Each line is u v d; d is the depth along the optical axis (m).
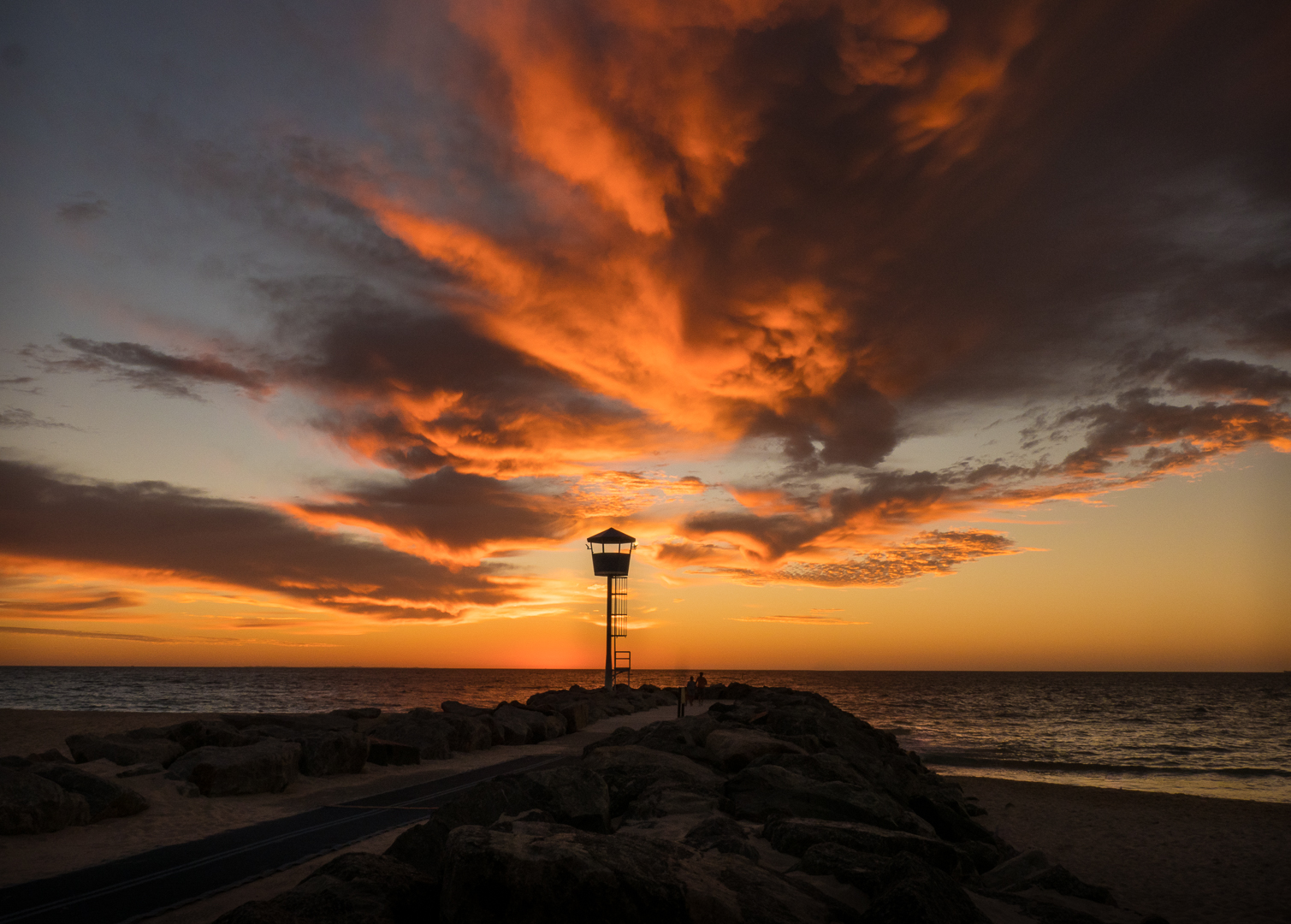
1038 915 8.66
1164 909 14.66
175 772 14.38
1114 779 35.75
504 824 7.50
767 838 9.63
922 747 50.09
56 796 11.36
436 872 8.19
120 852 10.23
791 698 38.03
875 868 8.04
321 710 73.25
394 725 21.50
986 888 9.55
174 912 7.98
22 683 145.62
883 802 11.16
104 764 14.20
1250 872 17.42
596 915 6.36
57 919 7.72
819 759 13.62
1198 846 19.98
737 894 6.92
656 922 6.38
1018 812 25.05
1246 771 38.91
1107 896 10.00
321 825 12.02
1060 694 140.25
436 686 149.38
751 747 14.82
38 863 9.64
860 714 82.38
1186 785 33.62
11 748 27.69
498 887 6.44
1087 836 21.28
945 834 14.65
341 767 17.23
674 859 7.32
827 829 9.37
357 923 6.25
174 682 156.62
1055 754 46.75
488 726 23.09
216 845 10.65
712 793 11.97
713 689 48.09
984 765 40.69
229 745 17.44
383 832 11.49
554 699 38.72
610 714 35.19
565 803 10.03
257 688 127.50
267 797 14.48
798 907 7.07
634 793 12.30
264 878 9.16
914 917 6.68
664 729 17.52
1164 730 67.75
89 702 85.75
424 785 16.02
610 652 46.12
